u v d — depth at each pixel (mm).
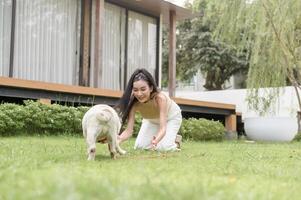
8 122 6785
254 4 10211
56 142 5625
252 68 10750
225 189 1822
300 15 10148
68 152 4016
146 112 4922
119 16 10156
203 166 3053
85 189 1586
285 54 10320
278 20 10109
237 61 17922
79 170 2416
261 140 10602
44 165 2637
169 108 5215
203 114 12656
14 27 8289
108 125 3514
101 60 8930
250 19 10242
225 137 11602
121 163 3096
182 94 14852
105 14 9859
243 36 10625
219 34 10820
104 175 2186
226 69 18562
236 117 13023
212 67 18094
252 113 12984
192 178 2162
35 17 8633
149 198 1481
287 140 10500
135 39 10523
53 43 8922
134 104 4543
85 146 4840
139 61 10625
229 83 19641
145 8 10555
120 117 4465
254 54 10359
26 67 8500
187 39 18359
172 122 5254
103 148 4652
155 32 10945
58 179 1692
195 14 11078
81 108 7824
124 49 10281
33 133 7316
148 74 4465
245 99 11453
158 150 4922
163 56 18500
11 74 8227
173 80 10625
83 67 9305
